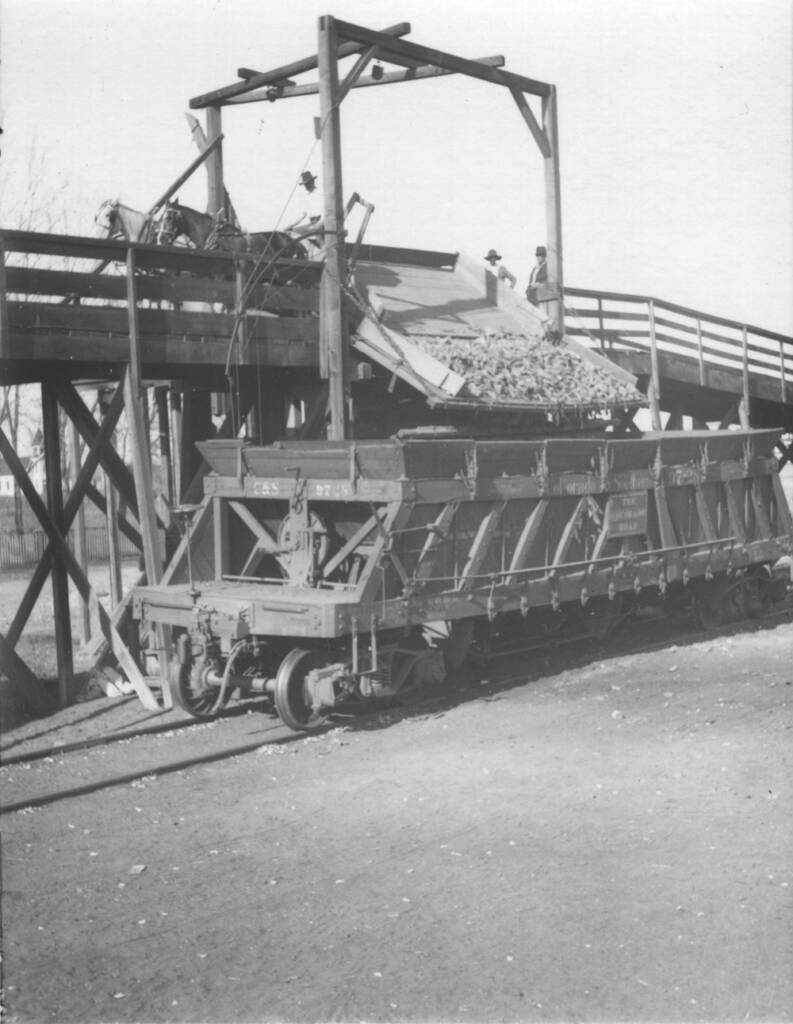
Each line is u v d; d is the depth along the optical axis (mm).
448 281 18344
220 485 12711
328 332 14125
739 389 21484
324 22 14078
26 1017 5480
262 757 10188
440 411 14977
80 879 7211
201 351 13062
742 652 14297
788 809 8078
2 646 12133
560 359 16531
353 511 12398
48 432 12641
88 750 10570
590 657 14383
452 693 12539
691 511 15969
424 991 5641
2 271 11211
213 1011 5512
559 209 17688
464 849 7523
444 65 15578
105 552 32531
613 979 5707
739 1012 5367
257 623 11094
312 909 6648
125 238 14945
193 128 16312
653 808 8195
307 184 14430
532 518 13133
